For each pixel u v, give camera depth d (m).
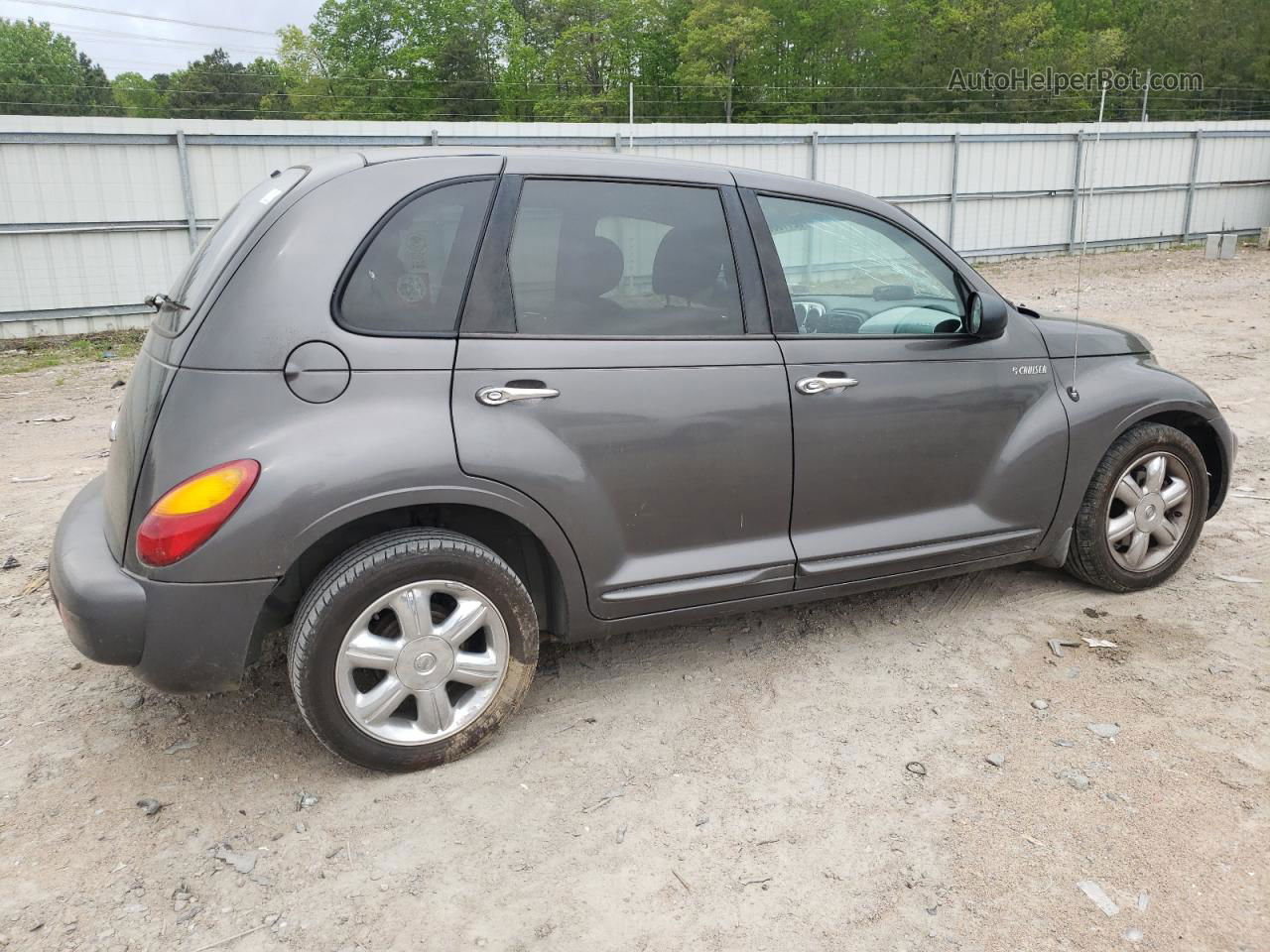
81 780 2.94
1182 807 2.71
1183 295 16.00
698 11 64.81
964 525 3.68
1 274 14.49
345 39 66.94
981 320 3.56
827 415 3.34
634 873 2.51
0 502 5.85
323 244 2.71
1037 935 2.26
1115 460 3.94
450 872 2.52
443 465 2.75
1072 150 23.62
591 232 3.05
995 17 59.75
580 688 3.45
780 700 3.35
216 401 2.59
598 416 2.98
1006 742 3.06
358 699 2.80
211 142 15.48
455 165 2.93
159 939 2.30
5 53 84.88
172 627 2.61
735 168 3.38
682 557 3.21
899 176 21.88
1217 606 4.02
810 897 2.41
